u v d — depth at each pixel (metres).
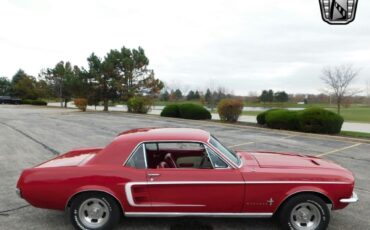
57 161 5.21
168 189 4.68
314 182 4.65
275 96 77.25
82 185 4.69
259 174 4.70
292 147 12.29
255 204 4.70
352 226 5.11
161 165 4.92
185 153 5.14
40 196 4.75
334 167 5.12
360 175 8.16
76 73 38.94
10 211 5.71
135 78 37.22
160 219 5.33
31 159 10.02
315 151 11.46
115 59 35.84
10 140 13.87
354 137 14.52
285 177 4.68
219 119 24.58
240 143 13.19
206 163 4.84
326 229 4.98
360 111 41.41
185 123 21.94
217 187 4.66
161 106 56.28
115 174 4.70
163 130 5.41
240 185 4.64
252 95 77.25
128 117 27.44
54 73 51.31
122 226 5.07
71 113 33.12
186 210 4.74
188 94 79.94
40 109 42.41
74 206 4.77
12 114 31.09
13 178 7.80
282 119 17.33
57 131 17.19
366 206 5.98
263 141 13.74
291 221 4.72
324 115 15.65
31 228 5.04
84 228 4.79
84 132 16.83
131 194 4.68
